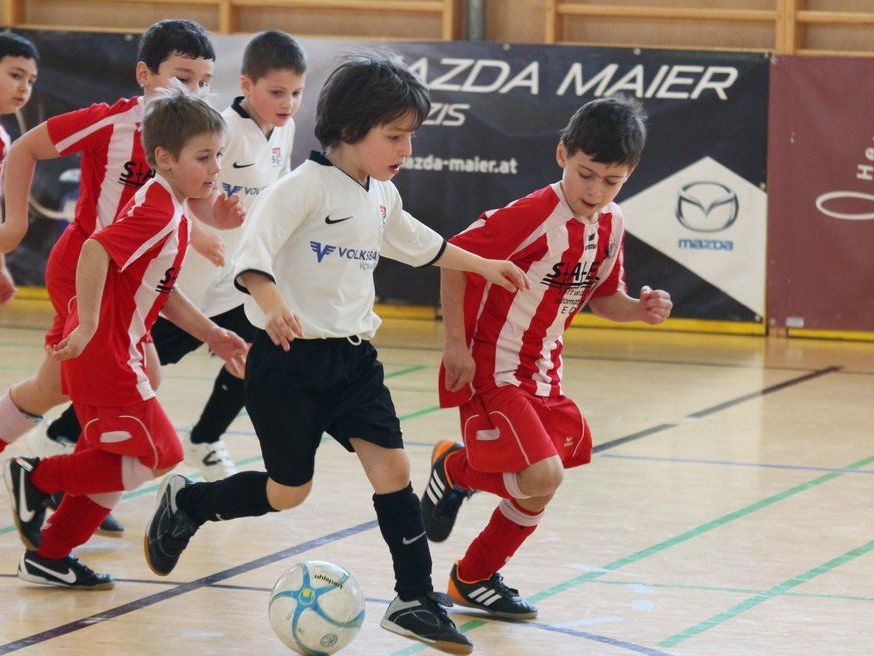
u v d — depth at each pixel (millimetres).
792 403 13766
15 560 7773
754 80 18484
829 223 18453
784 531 8742
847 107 18188
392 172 6465
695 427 12391
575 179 6906
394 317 20156
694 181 18797
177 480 7055
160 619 6758
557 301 7125
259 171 9742
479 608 7035
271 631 6609
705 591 7398
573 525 8828
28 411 8469
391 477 6387
